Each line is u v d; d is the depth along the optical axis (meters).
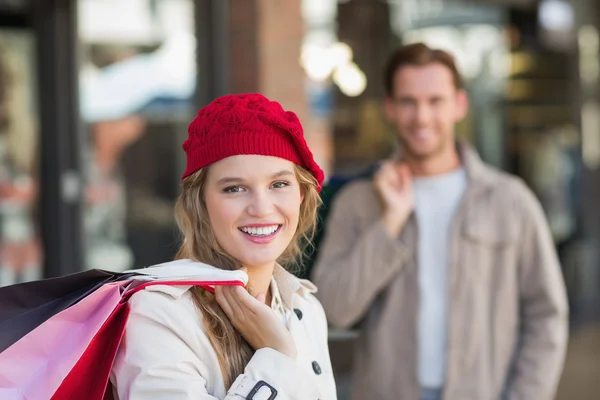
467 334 3.94
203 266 2.40
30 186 7.46
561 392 8.21
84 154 7.49
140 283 2.32
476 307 3.97
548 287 4.05
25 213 7.48
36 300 2.35
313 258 4.26
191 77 7.30
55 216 7.45
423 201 4.12
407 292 4.00
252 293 2.55
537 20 9.80
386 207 4.01
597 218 10.80
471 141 9.37
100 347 2.29
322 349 2.73
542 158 10.05
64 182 7.43
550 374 4.03
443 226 4.07
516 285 4.07
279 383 2.29
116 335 2.25
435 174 4.14
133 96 7.46
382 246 3.96
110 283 2.29
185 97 7.35
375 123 8.00
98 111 7.48
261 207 2.40
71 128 7.43
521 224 4.05
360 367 4.09
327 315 4.04
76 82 7.41
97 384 2.26
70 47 7.38
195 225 2.50
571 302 10.70
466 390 3.93
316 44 7.76
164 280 2.30
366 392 4.04
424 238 4.06
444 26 8.88
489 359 3.98
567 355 9.44
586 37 10.38
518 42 9.62
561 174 10.38
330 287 4.00
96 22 7.43
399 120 4.15
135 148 7.55
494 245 4.03
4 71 7.35
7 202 7.45
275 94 6.88
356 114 7.91
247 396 2.26
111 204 7.56
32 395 2.19
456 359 3.92
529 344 4.07
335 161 7.78
